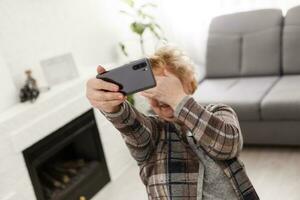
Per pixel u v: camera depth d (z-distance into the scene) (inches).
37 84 116.6
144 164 43.7
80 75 123.1
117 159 128.9
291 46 127.8
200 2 156.3
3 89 104.2
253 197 42.4
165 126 44.3
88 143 122.2
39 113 102.8
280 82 124.2
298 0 139.8
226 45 139.8
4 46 109.1
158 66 41.7
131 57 146.3
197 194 40.8
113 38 149.9
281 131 113.8
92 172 119.2
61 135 108.3
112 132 126.3
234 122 41.6
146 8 156.7
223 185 41.2
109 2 147.0
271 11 134.3
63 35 128.2
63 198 109.7
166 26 165.8
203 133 37.7
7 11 110.0
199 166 41.5
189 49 166.7
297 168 108.3
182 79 42.4
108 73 38.3
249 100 115.5
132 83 38.0
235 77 139.4
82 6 136.1
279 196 98.3
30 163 100.7
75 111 111.7
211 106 44.9
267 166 112.4
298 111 107.5
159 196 41.8
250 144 123.6
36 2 118.6
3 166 94.4
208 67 143.9
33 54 117.5
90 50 139.4
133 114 41.9
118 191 118.7
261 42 133.4
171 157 42.2
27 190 100.3
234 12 146.2
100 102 38.0
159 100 40.0
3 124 94.4
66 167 120.4
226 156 39.9
